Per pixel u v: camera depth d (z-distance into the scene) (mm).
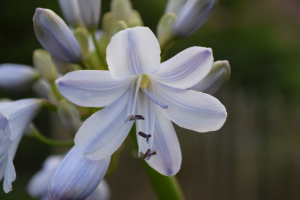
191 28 211
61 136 522
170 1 233
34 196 256
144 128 199
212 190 616
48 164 256
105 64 219
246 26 793
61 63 210
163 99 197
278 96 713
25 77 240
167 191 219
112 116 191
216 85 204
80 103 187
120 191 582
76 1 227
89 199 252
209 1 206
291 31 804
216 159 620
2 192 568
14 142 202
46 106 213
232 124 644
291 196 633
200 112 191
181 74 190
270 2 841
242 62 747
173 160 193
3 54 693
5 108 203
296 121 676
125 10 228
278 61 741
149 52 184
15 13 686
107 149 188
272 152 643
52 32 198
